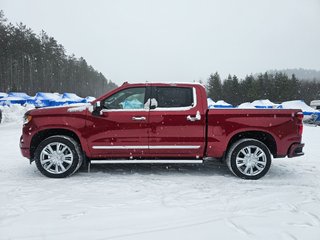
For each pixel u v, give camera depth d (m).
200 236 3.30
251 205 4.29
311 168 6.75
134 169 6.48
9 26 64.25
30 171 6.29
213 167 6.73
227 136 5.73
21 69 66.25
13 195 4.69
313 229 3.46
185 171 6.36
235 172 5.77
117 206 4.21
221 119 5.71
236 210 4.08
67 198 4.55
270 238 3.25
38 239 3.23
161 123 5.69
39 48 70.31
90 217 3.80
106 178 5.74
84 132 5.71
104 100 5.83
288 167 6.84
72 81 91.94
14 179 5.66
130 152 5.79
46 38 77.00
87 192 4.86
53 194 4.75
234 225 3.57
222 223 3.63
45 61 74.50
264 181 5.63
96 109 5.68
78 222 3.65
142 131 5.71
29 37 69.19
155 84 5.87
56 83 79.06
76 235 3.32
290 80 78.50
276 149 5.81
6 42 60.81
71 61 92.00
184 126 5.70
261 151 5.75
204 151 5.80
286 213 3.96
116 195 4.71
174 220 3.73
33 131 5.73
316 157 8.02
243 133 5.91
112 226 3.55
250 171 5.77
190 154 5.82
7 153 8.30
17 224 3.58
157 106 5.79
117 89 5.84
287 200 4.52
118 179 5.67
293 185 5.37
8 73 63.12
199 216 3.86
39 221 3.67
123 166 6.73
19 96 39.66
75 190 4.97
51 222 3.64
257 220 3.72
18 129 14.65
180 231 3.43
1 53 59.56
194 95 5.81
